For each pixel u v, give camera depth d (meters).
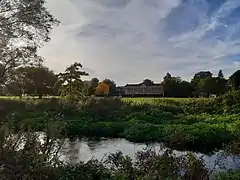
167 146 12.87
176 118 28.73
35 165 6.55
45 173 6.76
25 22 9.20
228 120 25.69
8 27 9.02
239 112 29.98
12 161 6.25
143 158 8.51
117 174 7.98
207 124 23.44
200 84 59.84
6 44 9.12
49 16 9.66
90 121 27.28
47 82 30.27
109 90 64.44
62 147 10.62
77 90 36.47
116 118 29.69
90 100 32.84
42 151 7.22
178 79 65.88
